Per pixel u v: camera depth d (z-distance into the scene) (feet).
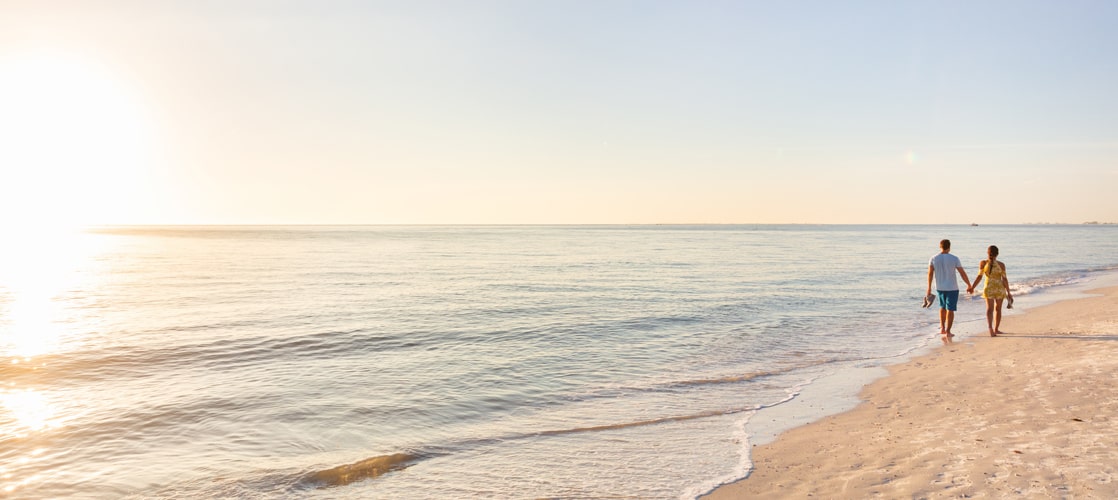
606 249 237.86
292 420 27.86
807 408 28.58
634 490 19.29
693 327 53.88
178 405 30.14
